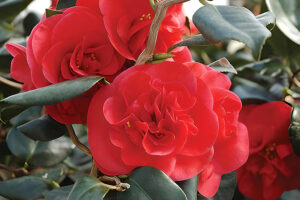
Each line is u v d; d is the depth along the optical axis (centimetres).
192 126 57
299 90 88
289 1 76
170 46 62
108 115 57
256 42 54
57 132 69
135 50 60
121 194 59
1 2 84
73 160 86
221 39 54
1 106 58
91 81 57
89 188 58
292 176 76
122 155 57
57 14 60
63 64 60
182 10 65
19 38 101
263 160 76
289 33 74
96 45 61
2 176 84
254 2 121
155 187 58
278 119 76
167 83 58
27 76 63
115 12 60
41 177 77
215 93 61
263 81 90
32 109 79
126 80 57
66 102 61
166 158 58
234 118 63
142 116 58
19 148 78
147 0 60
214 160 63
